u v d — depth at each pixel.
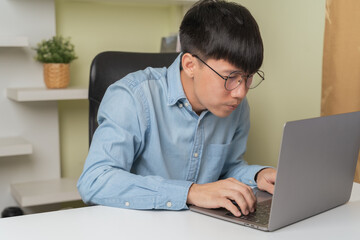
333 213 0.99
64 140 2.51
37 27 2.29
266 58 2.30
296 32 2.09
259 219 0.91
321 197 0.96
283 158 0.81
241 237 0.83
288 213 0.88
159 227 0.88
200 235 0.83
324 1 1.92
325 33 1.76
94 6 2.48
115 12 2.53
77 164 2.55
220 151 1.33
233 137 1.42
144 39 2.62
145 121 1.20
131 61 1.48
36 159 2.38
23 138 2.33
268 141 2.32
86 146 2.56
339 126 0.94
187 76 1.21
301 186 0.88
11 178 2.34
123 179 1.03
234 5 1.10
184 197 0.98
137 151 1.23
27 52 2.28
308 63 2.03
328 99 1.77
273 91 2.26
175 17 2.61
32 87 2.29
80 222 0.90
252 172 1.28
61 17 2.42
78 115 2.53
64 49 2.23
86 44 2.49
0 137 2.30
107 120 1.17
